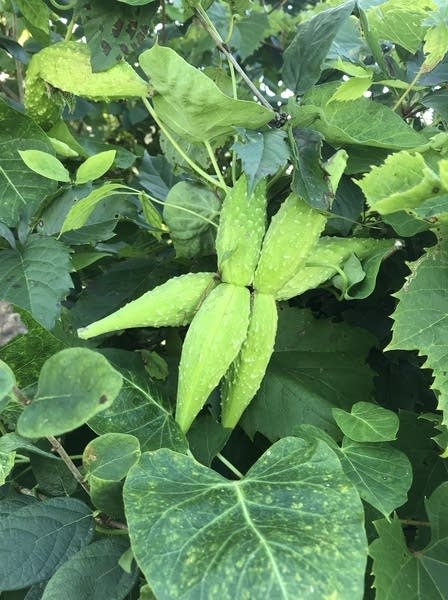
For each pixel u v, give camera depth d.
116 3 0.30
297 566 0.19
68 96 0.34
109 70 0.30
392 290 0.36
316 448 0.24
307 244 0.27
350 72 0.35
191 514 0.21
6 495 0.29
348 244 0.30
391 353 0.38
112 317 0.27
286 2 0.70
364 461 0.26
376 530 0.25
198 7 0.32
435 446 0.31
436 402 0.38
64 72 0.31
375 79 0.37
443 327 0.27
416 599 0.24
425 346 0.27
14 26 0.42
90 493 0.23
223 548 0.20
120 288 0.38
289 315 0.33
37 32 0.40
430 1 0.36
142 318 0.28
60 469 0.28
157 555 0.20
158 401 0.29
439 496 0.27
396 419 0.27
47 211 0.34
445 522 0.26
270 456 0.25
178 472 0.23
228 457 0.33
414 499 0.30
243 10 0.38
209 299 0.27
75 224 0.31
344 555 0.20
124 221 0.40
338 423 0.27
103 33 0.30
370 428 0.27
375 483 0.25
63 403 0.20
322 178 0.27
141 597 0.22
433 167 0.30
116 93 0.31
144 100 0.30
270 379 0.31
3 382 0.20
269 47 0.65
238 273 0.27
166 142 0.37
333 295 0.37
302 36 0.33
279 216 0.27
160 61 0.26
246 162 0.26
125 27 0.30
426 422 0.31
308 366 0.32
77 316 0.37
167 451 0.24
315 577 0.19
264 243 0.27
